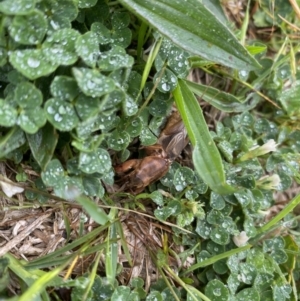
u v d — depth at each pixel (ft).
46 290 0.41
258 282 0.47
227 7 0.55
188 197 0.46
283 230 0.51
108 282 0.42
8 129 0.39
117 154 0.45
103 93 0.36
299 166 0.52
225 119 0.52
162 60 0.44
